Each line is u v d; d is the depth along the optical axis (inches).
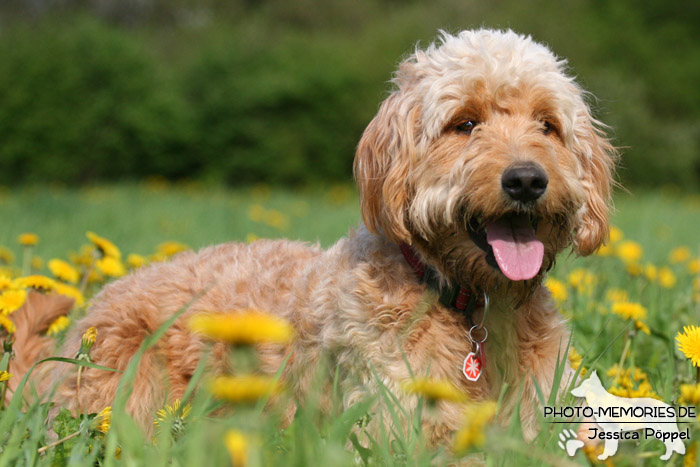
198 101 1302.9
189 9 2078.0
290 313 155.5
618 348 181.5
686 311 212.8
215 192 1003.3
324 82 1298.0
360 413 107.0
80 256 247.9
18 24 1268.5
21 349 164.2
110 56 1214.9
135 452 96.0
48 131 1178.6
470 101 142.3
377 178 145.9
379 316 135.7
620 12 1701.5
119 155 1230.3
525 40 154.9
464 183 134.1
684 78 1621.6
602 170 152.4
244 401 77.8
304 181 1321.4
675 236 499.2
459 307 139.7
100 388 162.7
